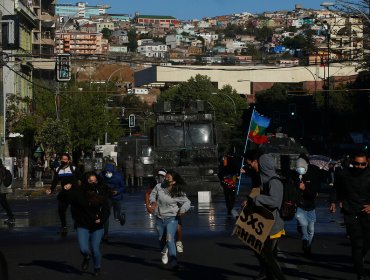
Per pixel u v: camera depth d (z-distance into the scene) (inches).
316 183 610.9
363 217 482.6
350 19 2218.3
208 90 4224.9
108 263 593.0
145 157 2206.0
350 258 604.1
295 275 524.1
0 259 344.8
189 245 687.1
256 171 476.7
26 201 1492.4
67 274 542.0
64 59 1862.7
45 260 612.4
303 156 616.7
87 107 2635.3
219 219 958.4
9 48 1422.2
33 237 787.4
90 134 2664.9
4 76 2615.7
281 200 451.2
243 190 1713.8
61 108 2610.7
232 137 3880.4
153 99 6451.8
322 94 3095.5
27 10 3110.2
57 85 2342.5
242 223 455.8
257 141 1417.3
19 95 2760.8
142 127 4402.1
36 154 2694.4
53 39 3875.5
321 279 508.4
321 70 4055.1
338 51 2354.8
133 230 842.8
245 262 584.4
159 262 594.6
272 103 3772.1
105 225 721.0
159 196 562.6
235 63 3769.7
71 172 789.9
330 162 1745.8
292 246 678.5
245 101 4158.5
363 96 2859.3
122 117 3518.7
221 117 4052.7
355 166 486.3
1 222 987.9
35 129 2337.6
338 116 2972.4
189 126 1457.9
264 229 448.5
